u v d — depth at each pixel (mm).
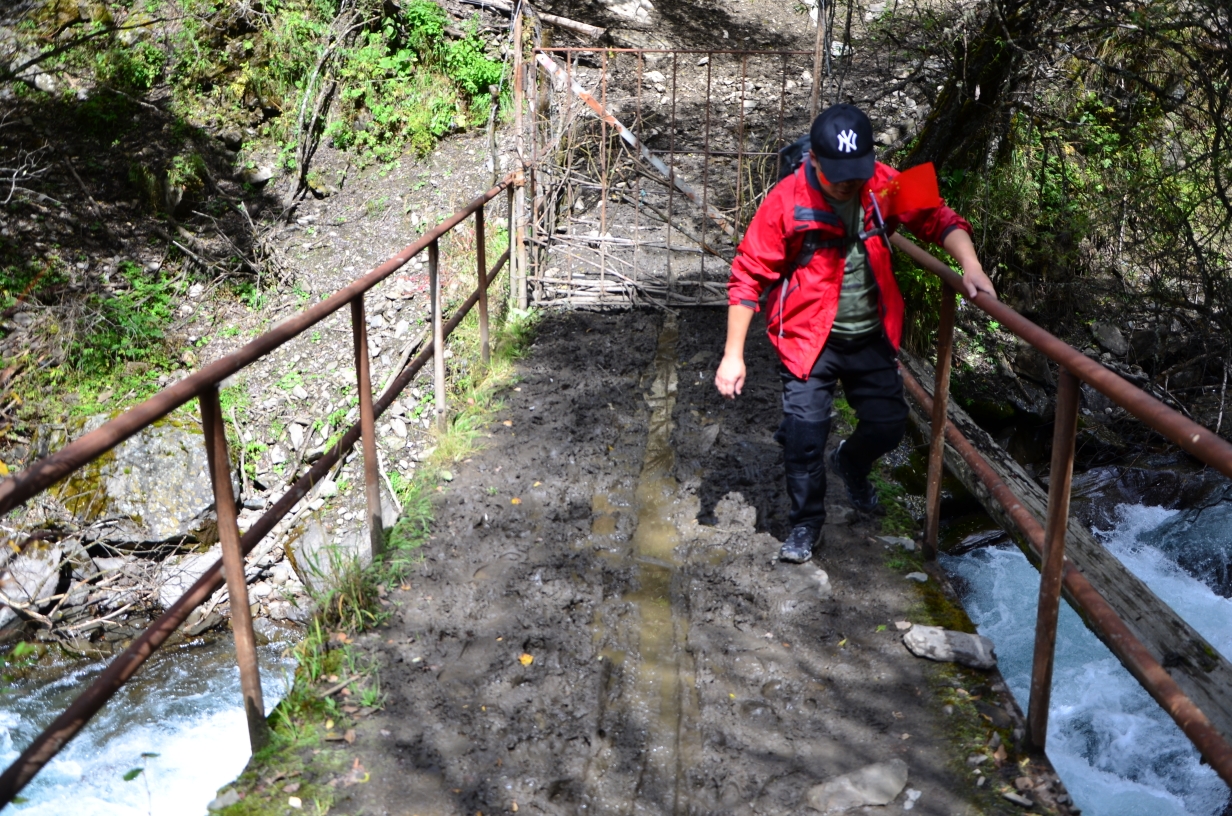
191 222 9867
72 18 10453
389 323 8633
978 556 6688
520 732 3123
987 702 3213
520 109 6844
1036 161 8344
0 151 9891
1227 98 6242
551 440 5164
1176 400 8344
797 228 3320
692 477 4773
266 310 9195
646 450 5094
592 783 2939
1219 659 3951
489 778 2926
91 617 7035
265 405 8211
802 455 3732
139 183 9859
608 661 3508
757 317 6914
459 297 8383
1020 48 6387
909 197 3424
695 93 11078
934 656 3426
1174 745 4977
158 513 7434
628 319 6926
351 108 10586
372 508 4121
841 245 3381
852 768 2961
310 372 8422
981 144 7613
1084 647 5824
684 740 3131
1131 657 2434
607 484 4746
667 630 3689
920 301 6977
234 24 10609
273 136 10547
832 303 3447
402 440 7723
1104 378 2352
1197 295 7648
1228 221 6758
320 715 3174
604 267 7105
